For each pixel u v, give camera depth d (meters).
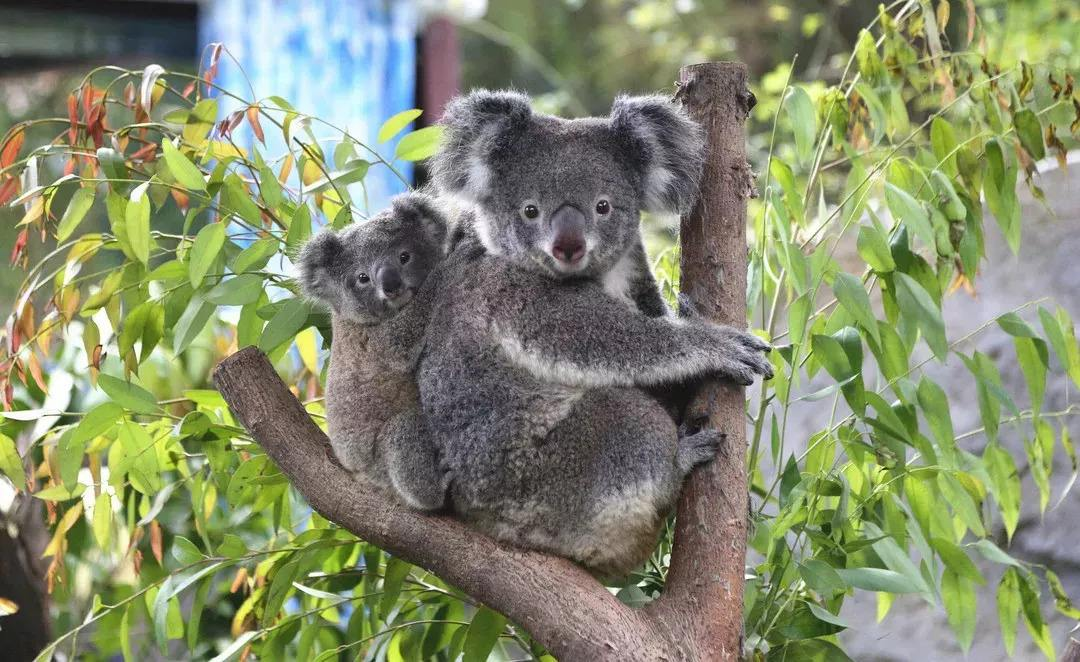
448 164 6.41
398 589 6.50
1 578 8.25
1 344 6.89
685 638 5.28
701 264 5.91
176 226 16.03
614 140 6.26
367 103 13.90
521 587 5.50
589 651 5.25
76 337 8.79
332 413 6.47
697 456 5.58
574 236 5.93
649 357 5.81
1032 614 6.87
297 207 7.11
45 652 6.60
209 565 6.96
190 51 15.06
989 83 6.99
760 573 6.37
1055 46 14.36
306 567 6.70
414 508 5.90
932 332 5.91
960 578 6.72
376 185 13.41
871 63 7.53
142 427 6.75
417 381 6.35
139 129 7.18
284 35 13.76
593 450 5.89
